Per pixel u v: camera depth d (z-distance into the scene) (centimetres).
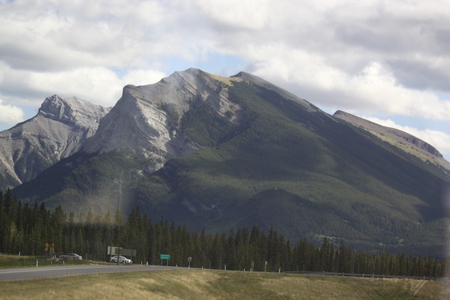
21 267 8388
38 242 16225
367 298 10675
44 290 5344
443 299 10762
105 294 5909
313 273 15025
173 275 9031
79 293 5584
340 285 11206
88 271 7769
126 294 6272
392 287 11481
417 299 10775
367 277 12781
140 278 7625
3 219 17262
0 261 10919
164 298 6931
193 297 7994
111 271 8112
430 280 12400
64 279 6388
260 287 10175
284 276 11325
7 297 4750
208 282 9712
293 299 9712
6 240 16012
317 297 10194
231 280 10262
